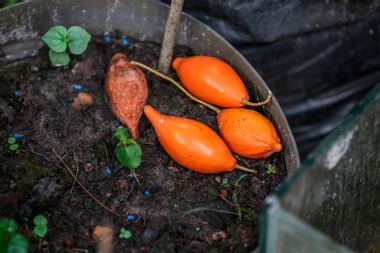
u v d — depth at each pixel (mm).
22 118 344
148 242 305
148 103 355
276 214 224
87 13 369
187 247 305
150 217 315
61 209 315
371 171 313
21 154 332
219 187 331
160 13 370
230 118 330
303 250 237
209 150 316
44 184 319
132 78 331
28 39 361
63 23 367
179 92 363
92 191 324
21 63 362
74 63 367
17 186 318
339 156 271
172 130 319
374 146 302
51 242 302
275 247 236
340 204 302
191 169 331
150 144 341
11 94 352
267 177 334
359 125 276
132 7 369
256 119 325
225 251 304
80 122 345
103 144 340
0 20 344
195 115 352
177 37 375
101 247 303
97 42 377
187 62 351
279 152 340
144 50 379
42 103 351
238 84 341
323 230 301
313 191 264
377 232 357
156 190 326
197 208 319
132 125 333
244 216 317
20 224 306
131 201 321
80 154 335
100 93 359
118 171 332
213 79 339
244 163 338
